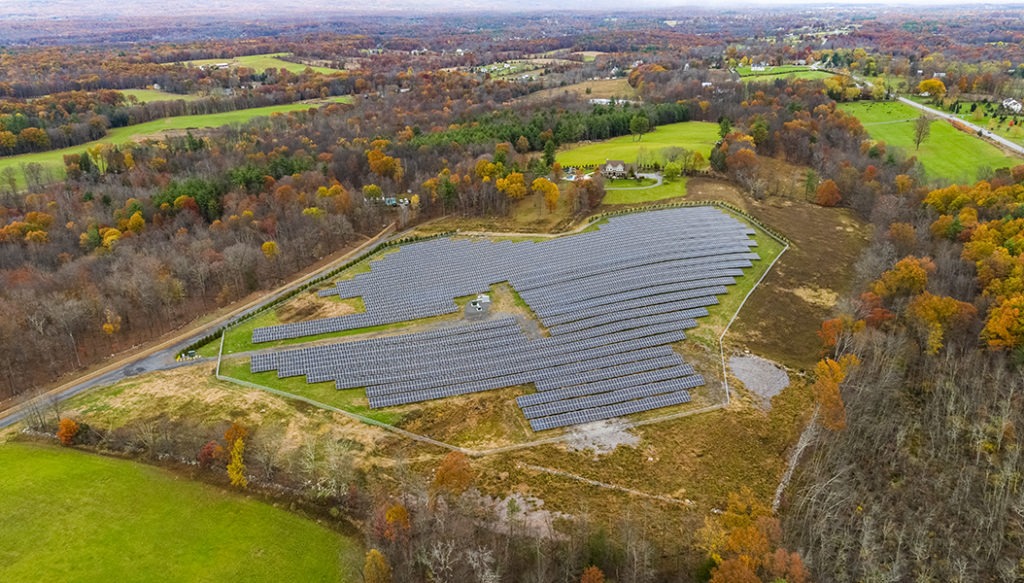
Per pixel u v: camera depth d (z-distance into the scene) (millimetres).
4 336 107500
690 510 75500
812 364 102875
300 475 80562
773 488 79125
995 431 87688
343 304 124938
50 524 73438
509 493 77812
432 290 127938
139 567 68000
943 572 70188
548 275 131250
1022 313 93625
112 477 80750
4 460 84312
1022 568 70125
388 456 84250
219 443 84500
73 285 124812
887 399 93625
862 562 69562
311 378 100500
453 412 92500
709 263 134125
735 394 95438
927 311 100250
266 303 128750
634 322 112812
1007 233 119062
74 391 100562
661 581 66000
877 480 81375
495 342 108875
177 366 106188
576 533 71500
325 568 68000
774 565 60812
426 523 71625
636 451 84500
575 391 95750
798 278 129750
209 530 72625
